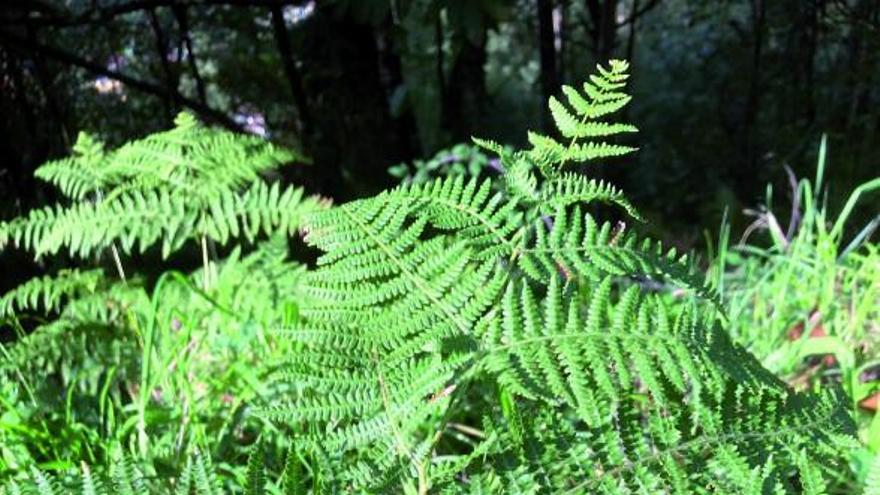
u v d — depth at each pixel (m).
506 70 11.27
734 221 5.86
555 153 1.38
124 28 5.67
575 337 1.22
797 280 2.69
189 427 1.89
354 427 1.26
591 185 1.37
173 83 5.41
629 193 7.89
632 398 1.83
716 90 8.52
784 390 1.25
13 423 1.84
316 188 5.56
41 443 1.88
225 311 2.12
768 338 2.40
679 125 8.46
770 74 7.86
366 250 1.35
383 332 1.29
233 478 1.79
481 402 2.08
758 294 2.61
